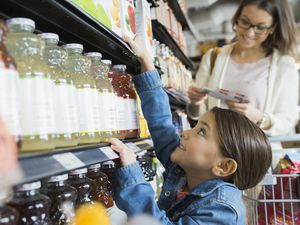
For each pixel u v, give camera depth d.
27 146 0.74
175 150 1.46
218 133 1.37
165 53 2.67
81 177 1.12
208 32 6.78
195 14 6.00
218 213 1.24
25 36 0.83
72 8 0.98
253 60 2.58
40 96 0.78
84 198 1.09
